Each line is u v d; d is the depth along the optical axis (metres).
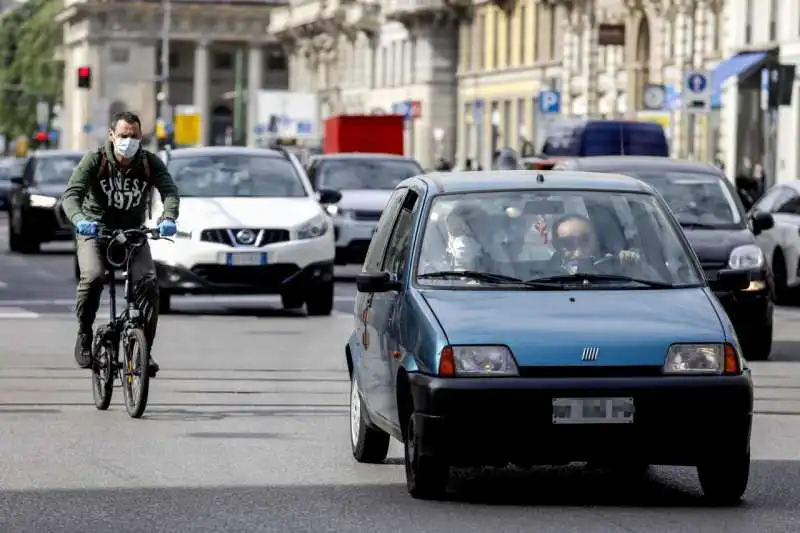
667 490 25.42
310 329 53.31
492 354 23.52
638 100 149.75
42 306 61.62
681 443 23.42
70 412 34.06
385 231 27.75
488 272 25.28
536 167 88.69
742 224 47.75
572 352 23.50
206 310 60.78
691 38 138.62
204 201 57.50
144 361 32.81
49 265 86.94
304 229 57.09
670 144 139.38
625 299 24.70
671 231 26.14
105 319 56.16
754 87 129.50
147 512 23.53
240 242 56.38
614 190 26.50
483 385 23.27
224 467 27.48
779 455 29.08
